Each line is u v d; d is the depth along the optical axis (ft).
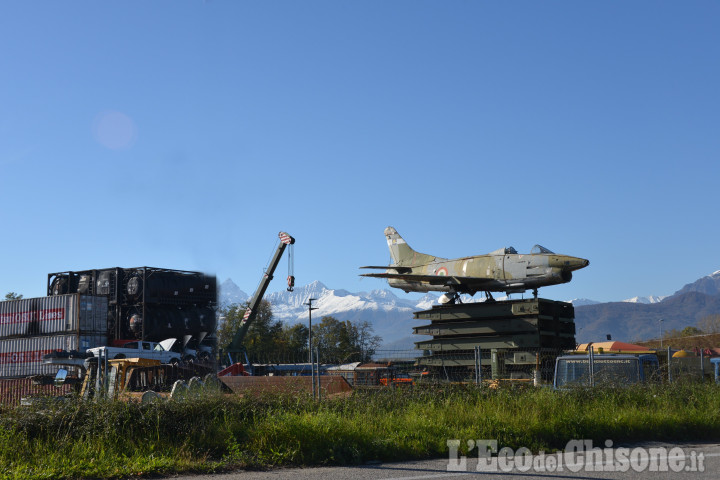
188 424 33.96
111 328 154.20
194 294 161.27
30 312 147.33
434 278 100.01
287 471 28.99
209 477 27.61
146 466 28.27
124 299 154.92
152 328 151.12
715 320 367.45
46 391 68.39
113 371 64.03
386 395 45.16
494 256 96.32
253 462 30.48
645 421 40.75
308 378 59.47
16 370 144.46
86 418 32.71
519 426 37.35
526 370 76.69
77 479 26.76
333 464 30.96
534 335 76.74
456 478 27.20
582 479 27.20
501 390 47.06
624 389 47.24
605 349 78.69
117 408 33.45
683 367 72.02
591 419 39.73
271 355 258.78
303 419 34.94
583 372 50.88
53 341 142.20
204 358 141.18
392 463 31.42
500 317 81.25
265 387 50.65
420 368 85.35
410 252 118.93
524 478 27.27
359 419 37.42
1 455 28.37
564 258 89.45
